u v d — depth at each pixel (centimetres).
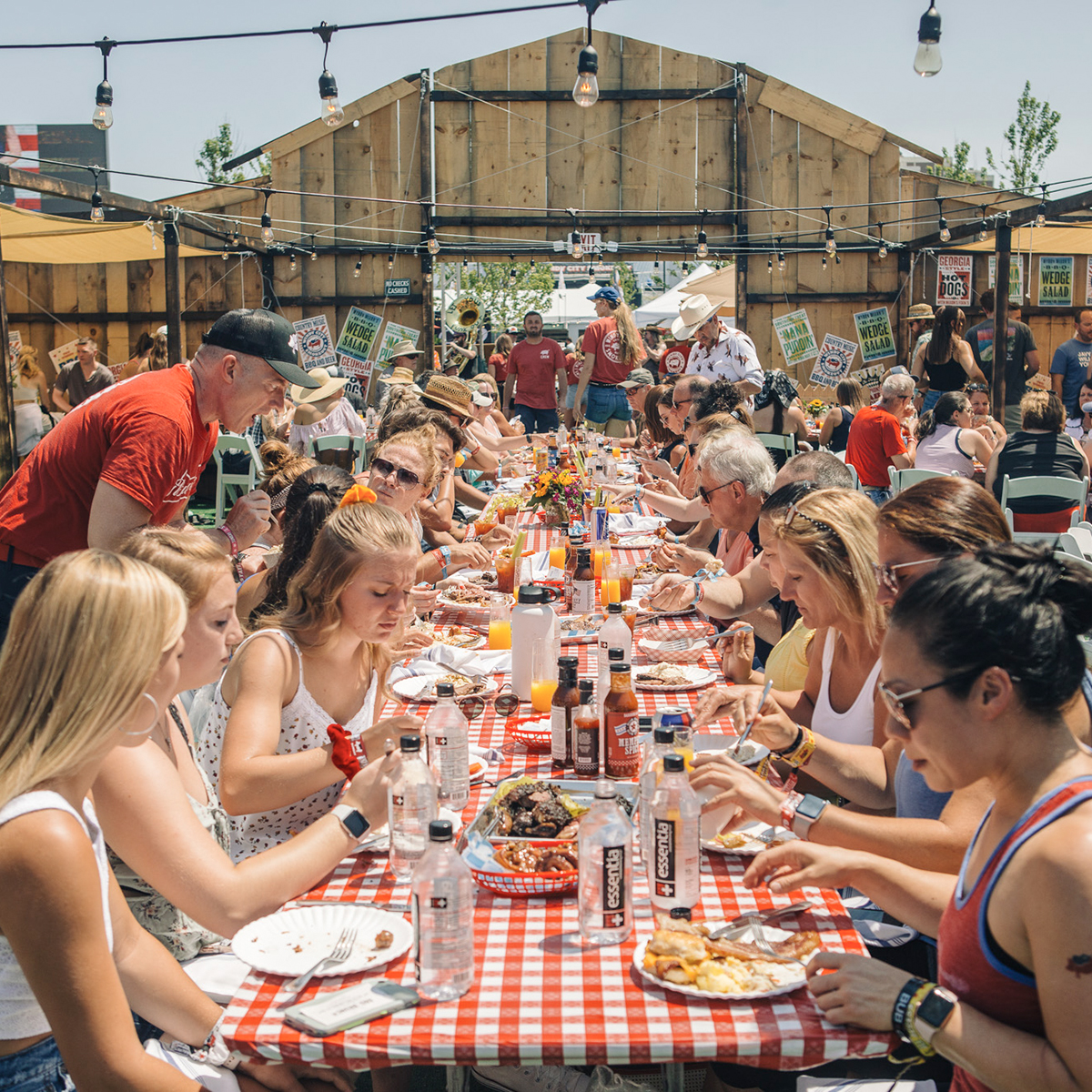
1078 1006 128
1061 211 802
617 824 166
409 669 311
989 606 136
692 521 585
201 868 180
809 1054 142
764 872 176
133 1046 152
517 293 2511
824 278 1152
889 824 188
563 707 237
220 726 243
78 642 151
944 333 941
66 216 986
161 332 1039
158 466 326
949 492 216
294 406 910
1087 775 137
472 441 812
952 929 149
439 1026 146
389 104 1134
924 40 479
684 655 321
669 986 153
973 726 139
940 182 1130
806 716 273
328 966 160
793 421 898
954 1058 139
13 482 340
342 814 192
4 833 146
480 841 197
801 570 251
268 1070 187
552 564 452
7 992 158
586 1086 204
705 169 1138
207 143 1936
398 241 1162
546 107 1135
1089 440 862
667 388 721
